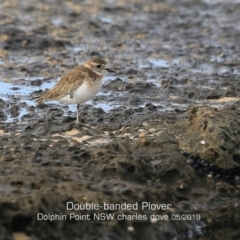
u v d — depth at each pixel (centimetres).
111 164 1644
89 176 1602
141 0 3722
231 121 1753
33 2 3578
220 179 1703
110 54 2752
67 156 1694
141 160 1666
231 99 2209
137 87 2314
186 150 1728
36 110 2072
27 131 1880
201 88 2330
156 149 1747
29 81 2370
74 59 2659
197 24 3269
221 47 2897
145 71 2536
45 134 1853
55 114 2016
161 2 3700
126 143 1780
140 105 2155
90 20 3259
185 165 1705
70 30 3064
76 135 1848
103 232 1466
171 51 2819
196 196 1658
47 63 2594
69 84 1880
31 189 1515
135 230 1491
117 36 3027
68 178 1573
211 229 1580
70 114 2027
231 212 1636
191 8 3597
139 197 1549
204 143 1711
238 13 3516
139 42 2945
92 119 1975
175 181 1672
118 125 1917
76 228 1459
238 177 1708
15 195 1470
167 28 3194
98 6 3566
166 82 2386
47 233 1437
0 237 1404
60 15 3341
